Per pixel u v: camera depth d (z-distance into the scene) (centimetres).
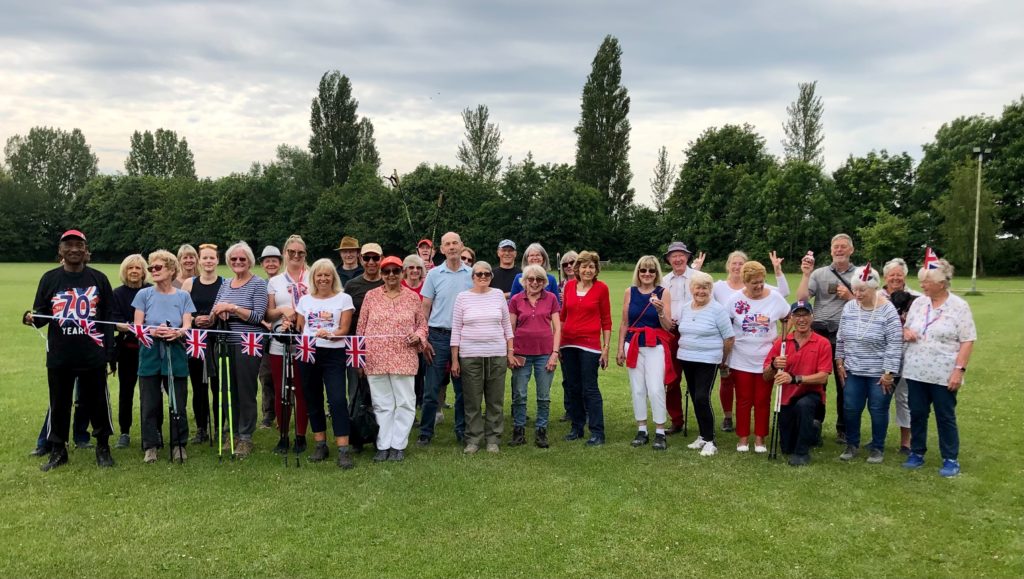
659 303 655
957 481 550
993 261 4659
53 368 571
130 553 414
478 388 649
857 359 614
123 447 652
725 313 634
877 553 418
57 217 7456
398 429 623
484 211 6128
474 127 6975
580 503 502
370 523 463
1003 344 1347
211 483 544
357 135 6656
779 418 627
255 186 6425
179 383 609
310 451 647
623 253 6341
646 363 659
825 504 498
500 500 508
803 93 6312
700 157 5938
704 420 635
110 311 609
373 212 6003
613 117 6303
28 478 552
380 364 605
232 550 420
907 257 5044
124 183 7362
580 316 679
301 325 617
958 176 4272
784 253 5362
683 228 5841
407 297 634
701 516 476
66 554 411
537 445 668
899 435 716
